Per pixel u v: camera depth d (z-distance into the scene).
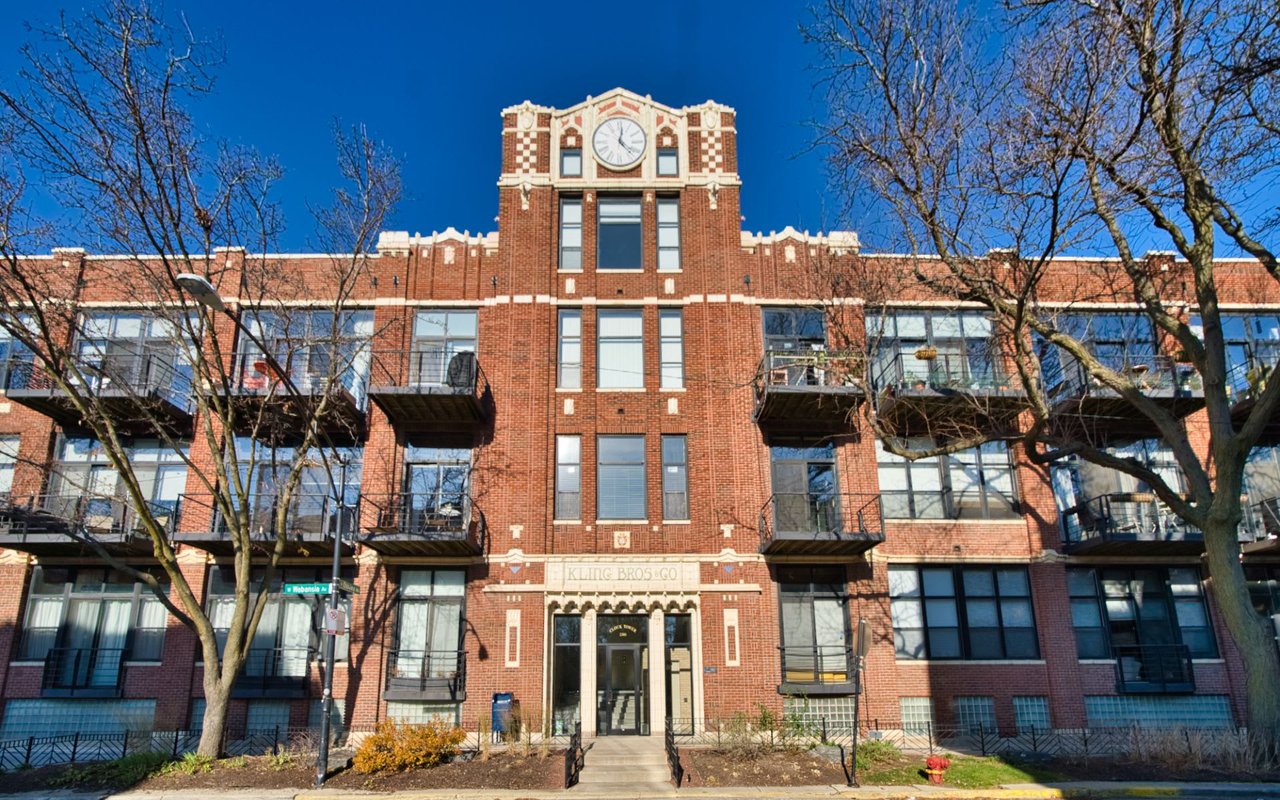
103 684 22.70
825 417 23.84
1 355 24.67
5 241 17.77
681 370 24.66
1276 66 13.77
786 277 25.17
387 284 24.91
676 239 25.83
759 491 23.48
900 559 23.52
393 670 22.25
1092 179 16.62
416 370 24.33
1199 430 25.20
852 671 22.22
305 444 20.17
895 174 18.11
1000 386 23.23
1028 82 16.25
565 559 22.73
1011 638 23.31
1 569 23.34
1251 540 23.23
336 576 17.64
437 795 15.59
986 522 23.97
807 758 18.20
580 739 18.95
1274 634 19.94
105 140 17.80
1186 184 16.97
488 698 21.78
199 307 19.34
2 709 22.38
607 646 22.66
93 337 24.00
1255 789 15.38
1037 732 22.08
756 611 22.52
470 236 25.58
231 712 22.09
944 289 19.03
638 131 26.41
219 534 21.84
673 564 22.83
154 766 17.27
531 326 24.52
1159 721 22.80
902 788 15.84
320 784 16.17
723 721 21.16
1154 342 25.23
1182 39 15.09
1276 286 26.09
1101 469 24.75
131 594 23.39
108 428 18.84
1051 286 25.41
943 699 22.66
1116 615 23.78
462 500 22.98
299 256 25.09
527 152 26.08
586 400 24.19
